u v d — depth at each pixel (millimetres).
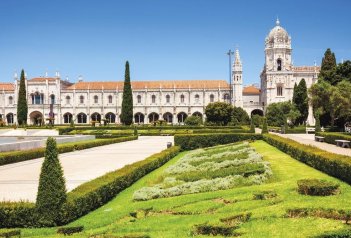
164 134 95438
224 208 18938
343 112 83938
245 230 15156
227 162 33719
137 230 16578
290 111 127938
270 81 151625
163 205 20672
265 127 62125
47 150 18609
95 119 163125
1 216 18172
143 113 162000
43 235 16828
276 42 151750
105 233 16531
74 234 16703
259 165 28844
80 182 29438
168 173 30688
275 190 21562
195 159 37719
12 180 30391
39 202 18219
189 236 15086
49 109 161000
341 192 20188
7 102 162750
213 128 102125
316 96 91500
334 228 14359
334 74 95125
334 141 55125
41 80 162125
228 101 160000
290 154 37969
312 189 19875
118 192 25547
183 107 161125
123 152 52875
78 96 162375
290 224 15375
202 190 23578
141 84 164625
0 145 45656
